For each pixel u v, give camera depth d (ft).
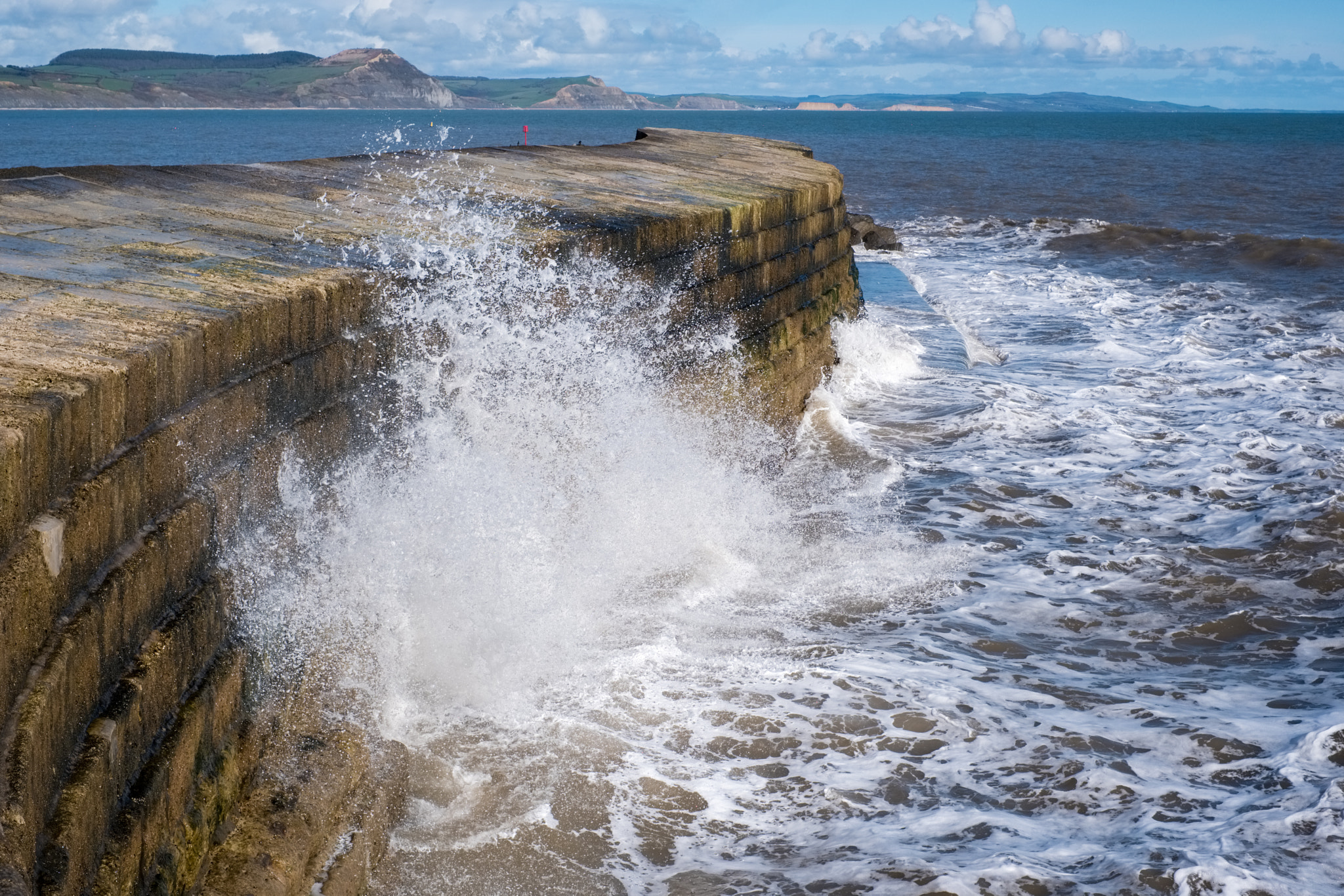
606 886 10.84
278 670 11.40
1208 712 14.60
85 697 7.50
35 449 7.07
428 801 11.95
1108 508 23.47
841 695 14.85
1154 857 11.00
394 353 14.33
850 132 407.85
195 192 18.44
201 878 9.12
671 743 13.48
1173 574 19.77
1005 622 17.81
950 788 12.71
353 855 10.17
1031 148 262.67
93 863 7.22
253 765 10.44
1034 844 11.46
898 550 20.89
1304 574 19.69
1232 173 161.27
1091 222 88.94
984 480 25.14
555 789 12.35
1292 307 50.96
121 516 8.33
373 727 12.67
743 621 17.39
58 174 17.70
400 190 21.76
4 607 6.47
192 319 10.14
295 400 11.93
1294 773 12.76
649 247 21.50
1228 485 24.85
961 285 56.03
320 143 195.83
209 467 10.06
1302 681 15.65
